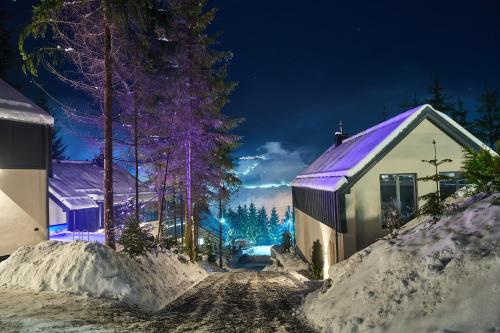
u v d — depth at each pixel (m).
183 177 26.67
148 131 21.89
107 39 13.73
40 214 18.59
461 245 6.69
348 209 16.66
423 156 17.08
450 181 17.03
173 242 22.86
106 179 13.82
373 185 16.89
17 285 10.80
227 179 31.47
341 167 18.81
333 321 7.30
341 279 9.23
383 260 7.93
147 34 15.02
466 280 5.94
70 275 10.59
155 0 14.31
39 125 18.58
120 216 36.84
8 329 6.84
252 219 100.31
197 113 24.33
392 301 6.65
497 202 7.71
